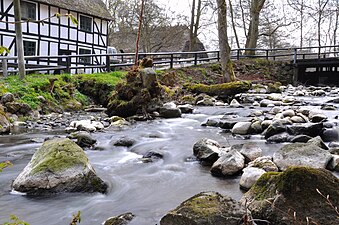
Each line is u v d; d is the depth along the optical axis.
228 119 7.41
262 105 10.07
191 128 7.12
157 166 4.49
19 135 6.75
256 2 21.77
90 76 12.52
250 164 3.90
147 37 35.53
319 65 19.34
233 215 2.36
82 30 23.30
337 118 6.80
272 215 2.45
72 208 3.21
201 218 2.32
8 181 3.90
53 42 21.31
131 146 5.62
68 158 3.67
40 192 3.46
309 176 2.57
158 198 3.43
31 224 2.89
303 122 6.22
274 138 5.40
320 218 2.36
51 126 7.90
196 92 12.41
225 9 14.30
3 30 18.50
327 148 4.52
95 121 8.12
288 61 19.67
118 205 3.28
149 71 8.91
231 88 11.56
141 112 8.77
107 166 4.54
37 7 20.27
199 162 4.56
